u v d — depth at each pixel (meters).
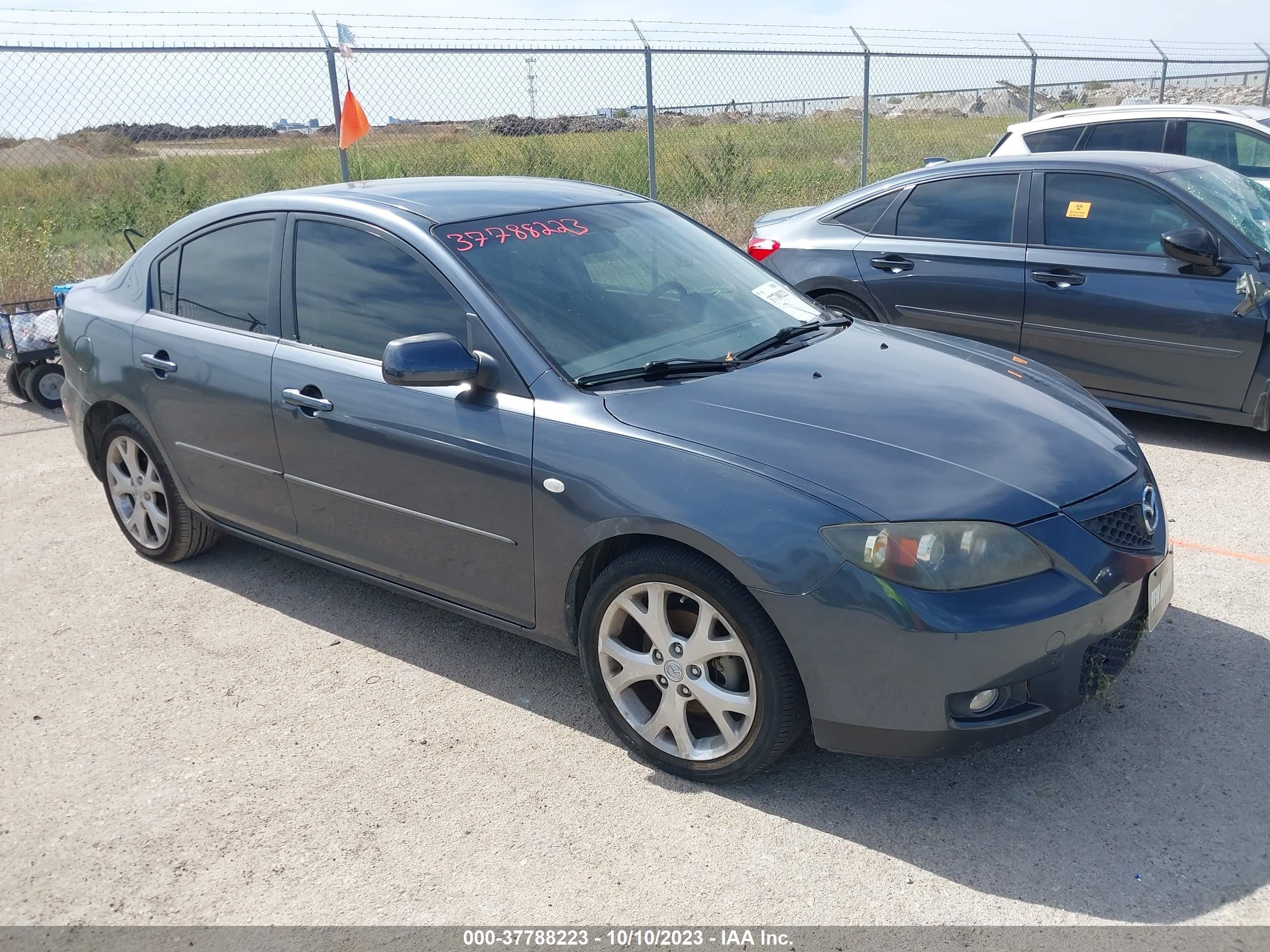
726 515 2.79
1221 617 3.91
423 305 3.53
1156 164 6.07
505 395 3.28
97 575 4.70
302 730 3.44
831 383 3.30
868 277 6.75
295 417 3.78
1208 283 5.59
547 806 3.00
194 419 4.20
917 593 2.64
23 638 4.13
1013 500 2.78
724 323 3.72
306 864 2.80
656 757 3.13
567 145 11.30
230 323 4.12
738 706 2.91
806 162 13.36
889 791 3.02
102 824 3.00
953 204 6.55
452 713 3.51
